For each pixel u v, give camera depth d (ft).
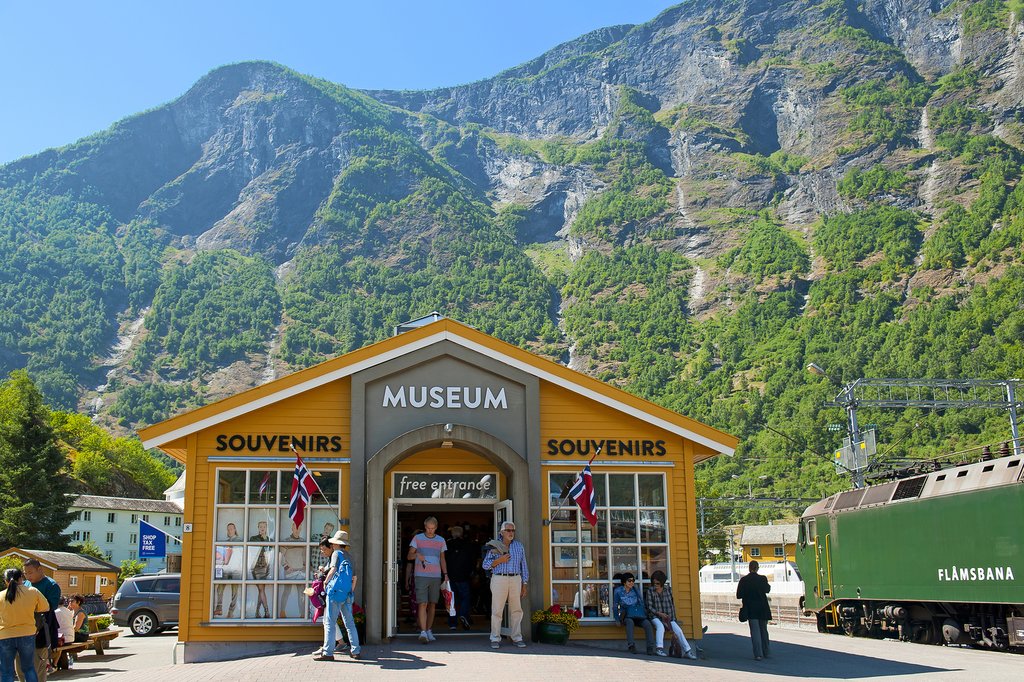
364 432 55.42
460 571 59.93
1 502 205.26
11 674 38.01
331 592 45.83
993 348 447.01
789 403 515.09
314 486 53.26
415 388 56.54
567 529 56.39
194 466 54.65
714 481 358.84
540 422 57.36
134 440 448.24
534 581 54.03
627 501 57.16
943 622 73.10
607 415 58.08
